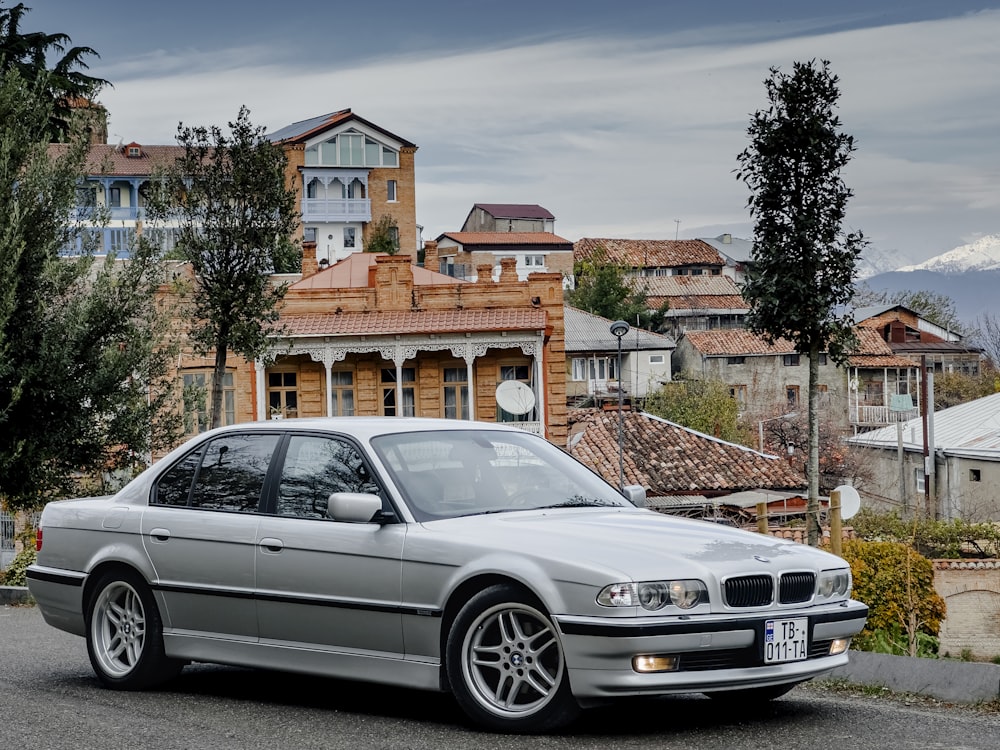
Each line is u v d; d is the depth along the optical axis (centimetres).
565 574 638
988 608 2744
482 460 765
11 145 1920
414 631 691
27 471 1912
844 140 1930
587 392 8762
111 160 2058
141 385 2011
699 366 8794
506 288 4350
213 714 732
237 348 2319
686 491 3819
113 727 696
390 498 717
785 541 720
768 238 1944
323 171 10388
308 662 739
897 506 4919
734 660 643
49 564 873
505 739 645
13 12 4728
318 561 729
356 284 4797
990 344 10712
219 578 775
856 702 758
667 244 13562
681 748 619
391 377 4350
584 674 629
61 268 1917
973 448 4709
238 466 800
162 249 2067
